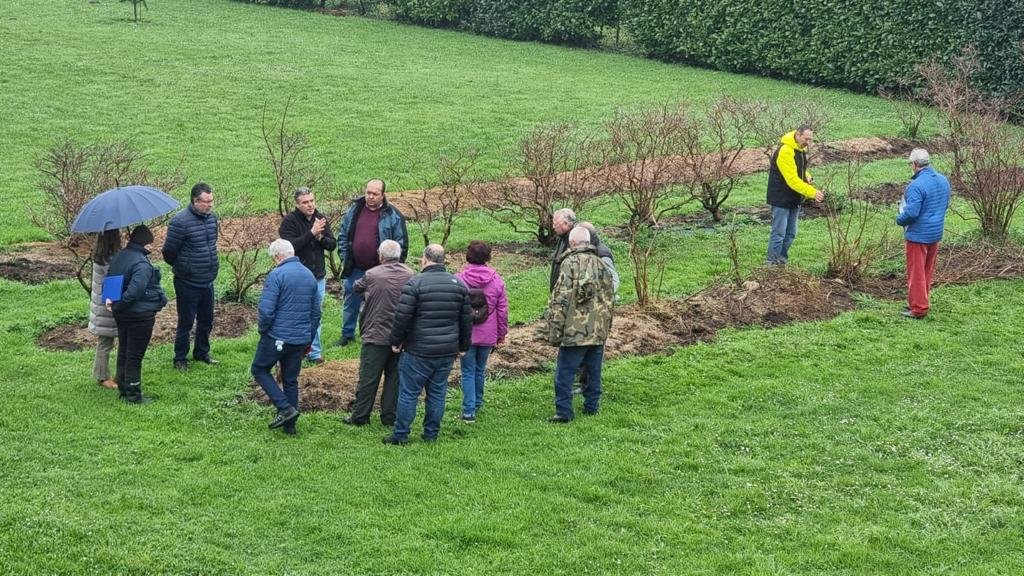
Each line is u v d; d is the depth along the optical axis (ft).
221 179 61.00
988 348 39.78
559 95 85.20
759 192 61.26
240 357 37.68
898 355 39.04
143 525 26.02
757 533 27.04
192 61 90.89
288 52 97.14
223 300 43.09
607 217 55.42
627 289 45.14
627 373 37.27
